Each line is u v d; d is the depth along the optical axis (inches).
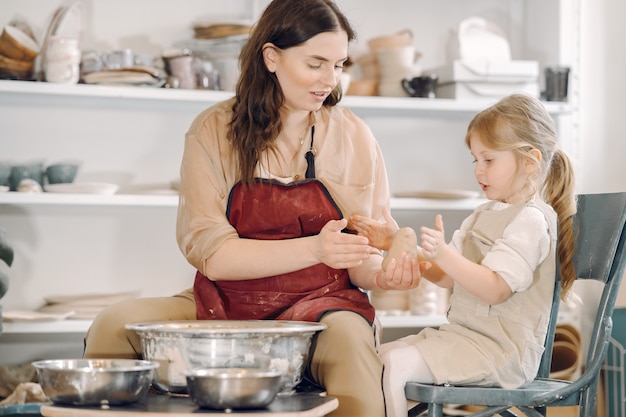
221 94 150.3
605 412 157.3
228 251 88.0
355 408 80.1
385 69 161.3
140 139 161.0
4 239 138.3
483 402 82.4
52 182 147.9
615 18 172.2
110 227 159.8
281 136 94.3
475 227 93.0
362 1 171.5
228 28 151.9
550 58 169.6
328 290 91.4
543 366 96.5
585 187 171.0
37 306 156.3
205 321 86.1
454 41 169.6
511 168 91.0
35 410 119.5
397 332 169.9
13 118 155.3
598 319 89.7
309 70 88.4
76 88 143.8
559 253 94.7
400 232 87.6
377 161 99.3
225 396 68.4
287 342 78.2
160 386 79.0
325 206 92.3
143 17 160.1
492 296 84.8
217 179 93.0
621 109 172.6
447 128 175.9
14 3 154.4
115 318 87.4
